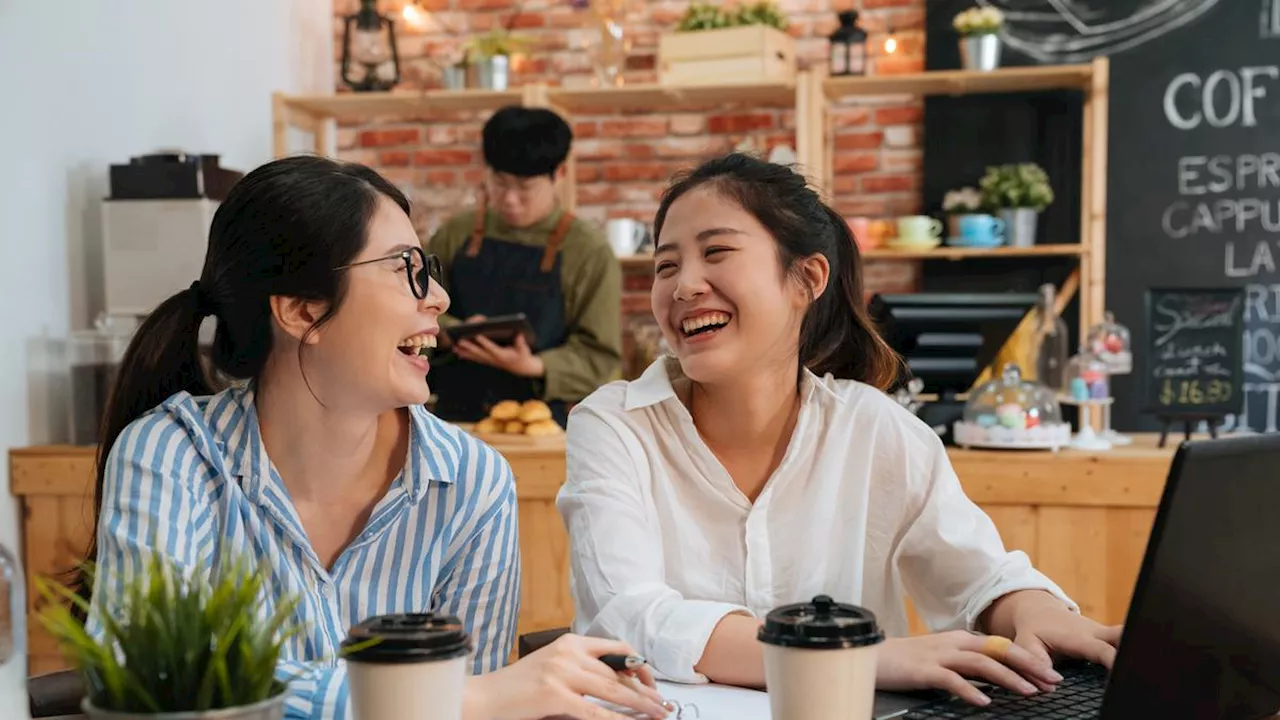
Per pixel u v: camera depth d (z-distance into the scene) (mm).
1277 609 1223
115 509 1356
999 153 4582
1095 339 3438
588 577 1538
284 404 1424
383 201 1375
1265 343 4477
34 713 1428
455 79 4570
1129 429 4555
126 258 3479
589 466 1615
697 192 1558
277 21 4707
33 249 3328
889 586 1688
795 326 1622
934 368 3217
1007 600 1550
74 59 3494
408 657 988
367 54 4613
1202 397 3457
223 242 1385
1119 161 4566
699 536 1635
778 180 1569
